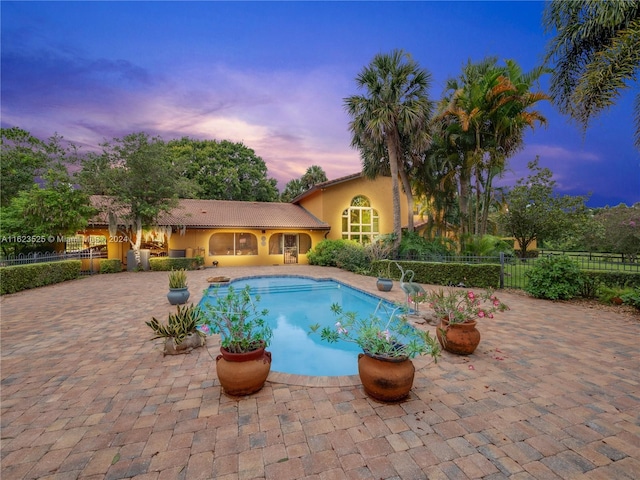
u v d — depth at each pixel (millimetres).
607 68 6062
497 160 12625
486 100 12344
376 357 3094
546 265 8578
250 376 3195
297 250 20375
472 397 3260
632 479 2119
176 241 17766
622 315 6750
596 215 20031
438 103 14484
